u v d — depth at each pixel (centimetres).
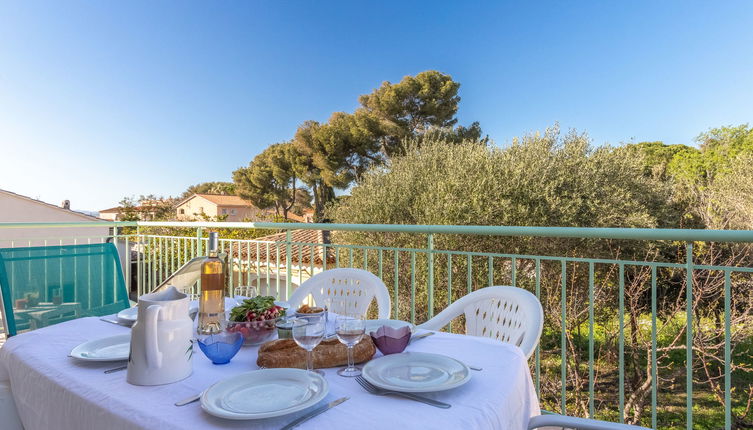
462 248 646
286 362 85
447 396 72
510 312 134
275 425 61
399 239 711
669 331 529
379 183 810
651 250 559
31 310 163
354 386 76
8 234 738
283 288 658
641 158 704
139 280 380
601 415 488
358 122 1435
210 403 66
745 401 495
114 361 88
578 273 601
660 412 502
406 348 99
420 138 1319
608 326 559
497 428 67
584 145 696
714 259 505
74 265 177
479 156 704
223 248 317
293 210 2477
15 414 97
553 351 554
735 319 477
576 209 632
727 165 853
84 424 72
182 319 81
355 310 175
